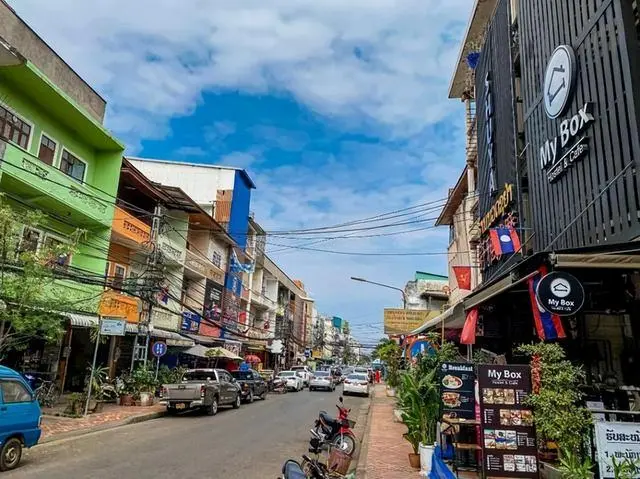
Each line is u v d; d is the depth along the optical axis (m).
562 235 10.70
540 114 12.12
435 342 14.38
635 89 8.40
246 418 18.20
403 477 8.84
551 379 7.07
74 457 10.11
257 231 45.66
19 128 17.02
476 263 21.78
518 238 13.07
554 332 7.68
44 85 16.78
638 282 8.46
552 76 11.19
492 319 13.12
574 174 10.30
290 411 21.30
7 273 11.84
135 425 15.18
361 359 152.50
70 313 17.03
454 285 28.39
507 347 12.82
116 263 23.23
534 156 12.41
